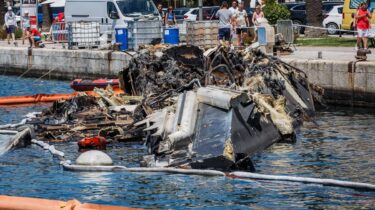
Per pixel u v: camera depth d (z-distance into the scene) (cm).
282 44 8375
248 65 6438
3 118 6944
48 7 14438
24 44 12025
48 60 10694
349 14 10512
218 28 8825
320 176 4638
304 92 6750
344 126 6191
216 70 6366
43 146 5484
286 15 10525
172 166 4781
